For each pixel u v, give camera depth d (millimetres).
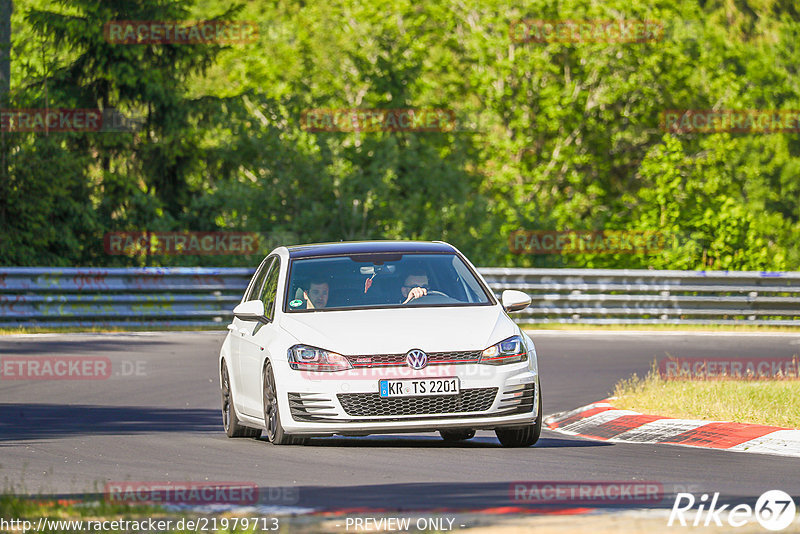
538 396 38375
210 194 125062
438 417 36781
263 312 40594
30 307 88562
